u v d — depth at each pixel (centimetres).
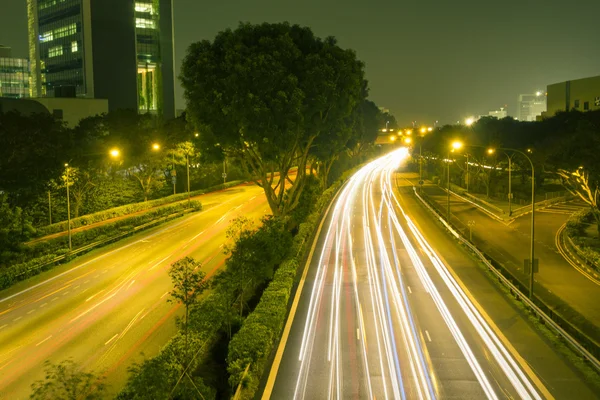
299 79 4138
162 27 13888
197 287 2062
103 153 5878
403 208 6650
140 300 3097
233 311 2441
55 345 2467
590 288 3403
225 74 3981
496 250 4494
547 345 2277
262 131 3975
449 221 5366
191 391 1662
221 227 5369
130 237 4950
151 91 14050
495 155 7631
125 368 2211
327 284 3222
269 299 2620
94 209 6147
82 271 3781
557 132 7925
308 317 2631
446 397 1828
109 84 12256
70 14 12556
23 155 4650
